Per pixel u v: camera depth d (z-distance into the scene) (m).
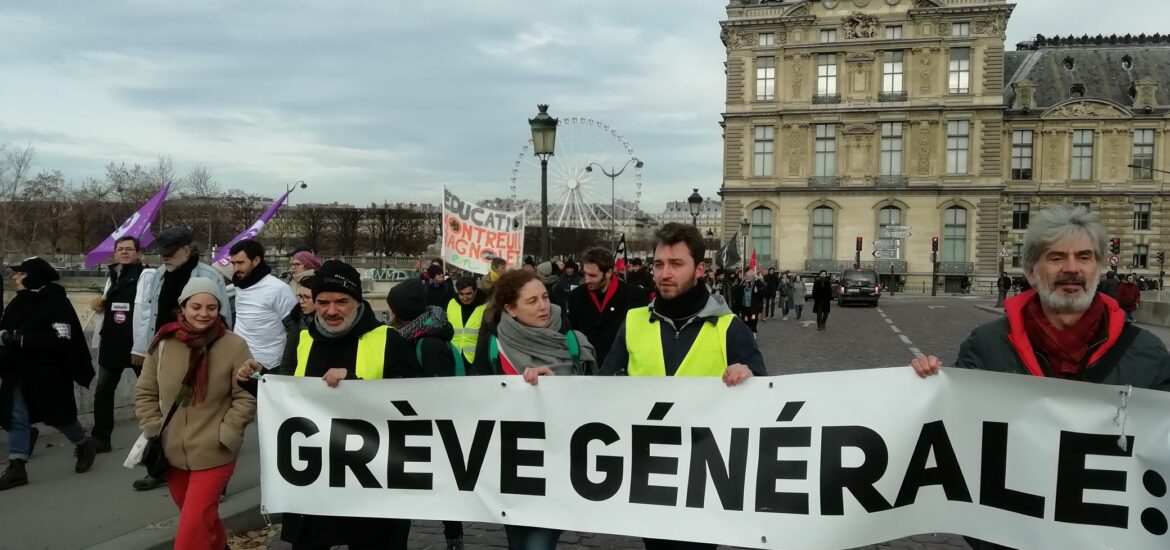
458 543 6.02
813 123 65.00
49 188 86.50
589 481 4.42
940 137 63.19
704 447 4.24
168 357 4.94
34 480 7.57
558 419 4.47
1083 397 3.65
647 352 4.32
